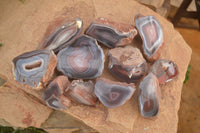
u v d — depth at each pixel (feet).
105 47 2.09
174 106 2.02
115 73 2.00
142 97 1.94
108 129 1.96
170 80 2.03
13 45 2.06
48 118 2.11
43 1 2.17
